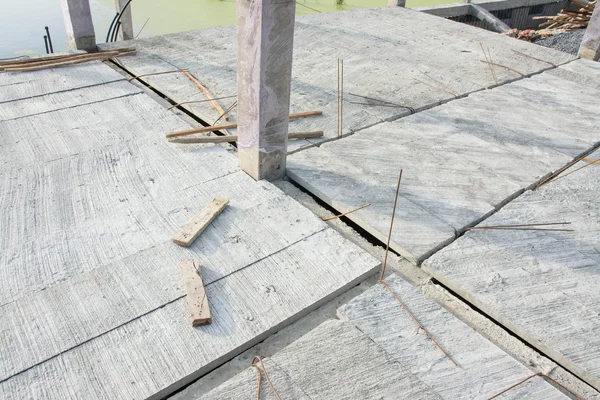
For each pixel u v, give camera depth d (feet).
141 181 10.88
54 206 10.00
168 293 8.17
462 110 14.85
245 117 10.53
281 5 9.09
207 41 18.80
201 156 11.87
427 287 8.85
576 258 9.46
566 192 11.49
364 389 6.88
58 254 8.84
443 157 12.46
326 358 7.29
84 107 13.66
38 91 14.30
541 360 7.61
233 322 7.75
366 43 19.71
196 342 7.41
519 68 18.13
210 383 7.06
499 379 7.16
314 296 8.27
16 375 6.83
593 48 19.35
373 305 8.21
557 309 8.31
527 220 10.43
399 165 12.01
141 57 16.97
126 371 6.95
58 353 7.14
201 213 9.78
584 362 7.41
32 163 11.26
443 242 9.68
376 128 13.58
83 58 16.15
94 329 7.51
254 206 10.27
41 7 35.04
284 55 9.74
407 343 7.60
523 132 13.85
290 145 12.50
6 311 7.73
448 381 7.07
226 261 8.86
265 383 6.91
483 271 9.01
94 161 11.46
